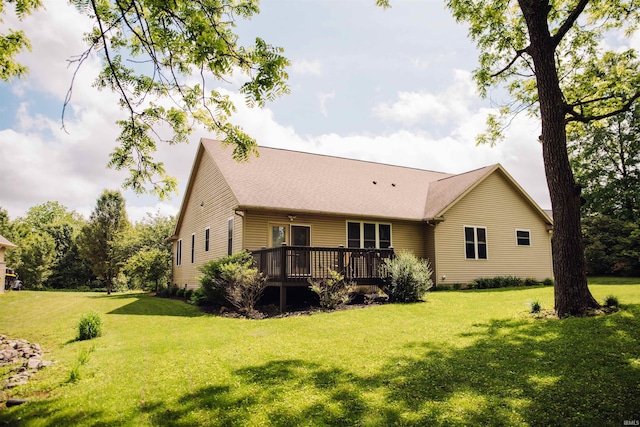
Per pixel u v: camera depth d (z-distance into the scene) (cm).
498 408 403
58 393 516
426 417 388
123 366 622
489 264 1864
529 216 2033
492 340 671
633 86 1194
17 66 798
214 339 796
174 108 633
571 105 902
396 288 1226
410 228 1789
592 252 2597
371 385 480
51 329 1039
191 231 2128
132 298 1930
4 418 436
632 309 803
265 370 558
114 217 3189
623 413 383
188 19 502
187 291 1928
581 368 502
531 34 918
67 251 4047
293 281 1173
